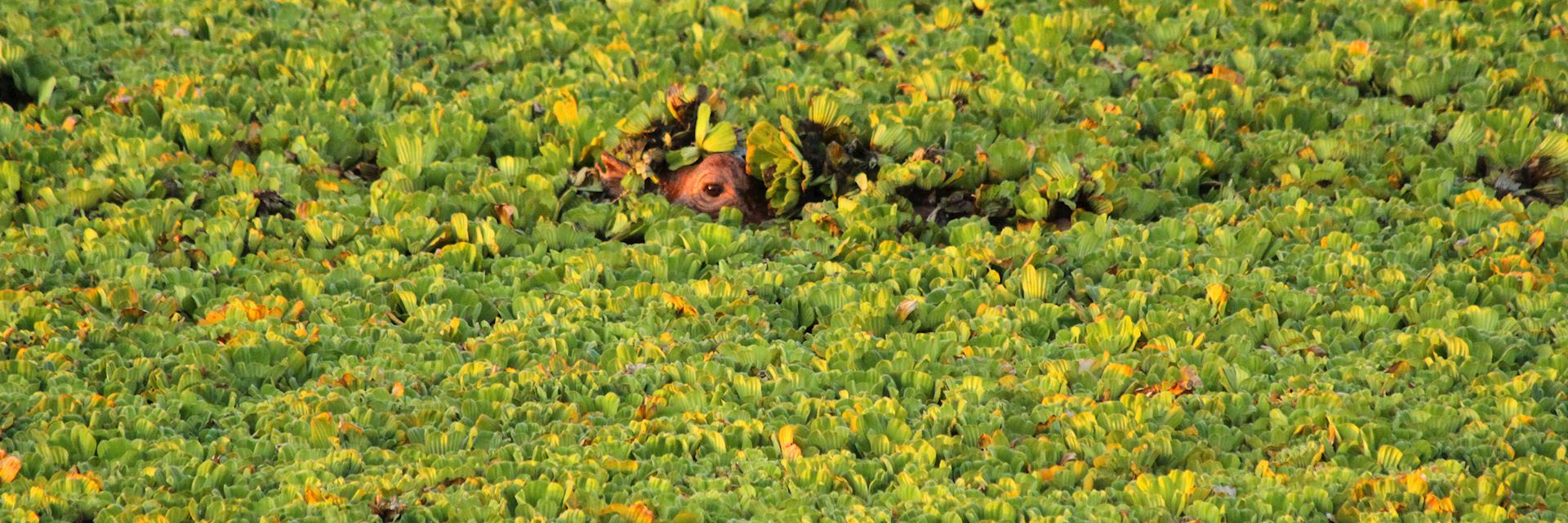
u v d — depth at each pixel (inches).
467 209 427.5
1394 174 448.1
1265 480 281.0
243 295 365.7
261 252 398.0
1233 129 494.6
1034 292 374.6
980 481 282.0
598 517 268.8
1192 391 322.0
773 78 529.3
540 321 357.4
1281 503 272.5
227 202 422.9
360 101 512.4
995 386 319.6
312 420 297.6
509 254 409.7
